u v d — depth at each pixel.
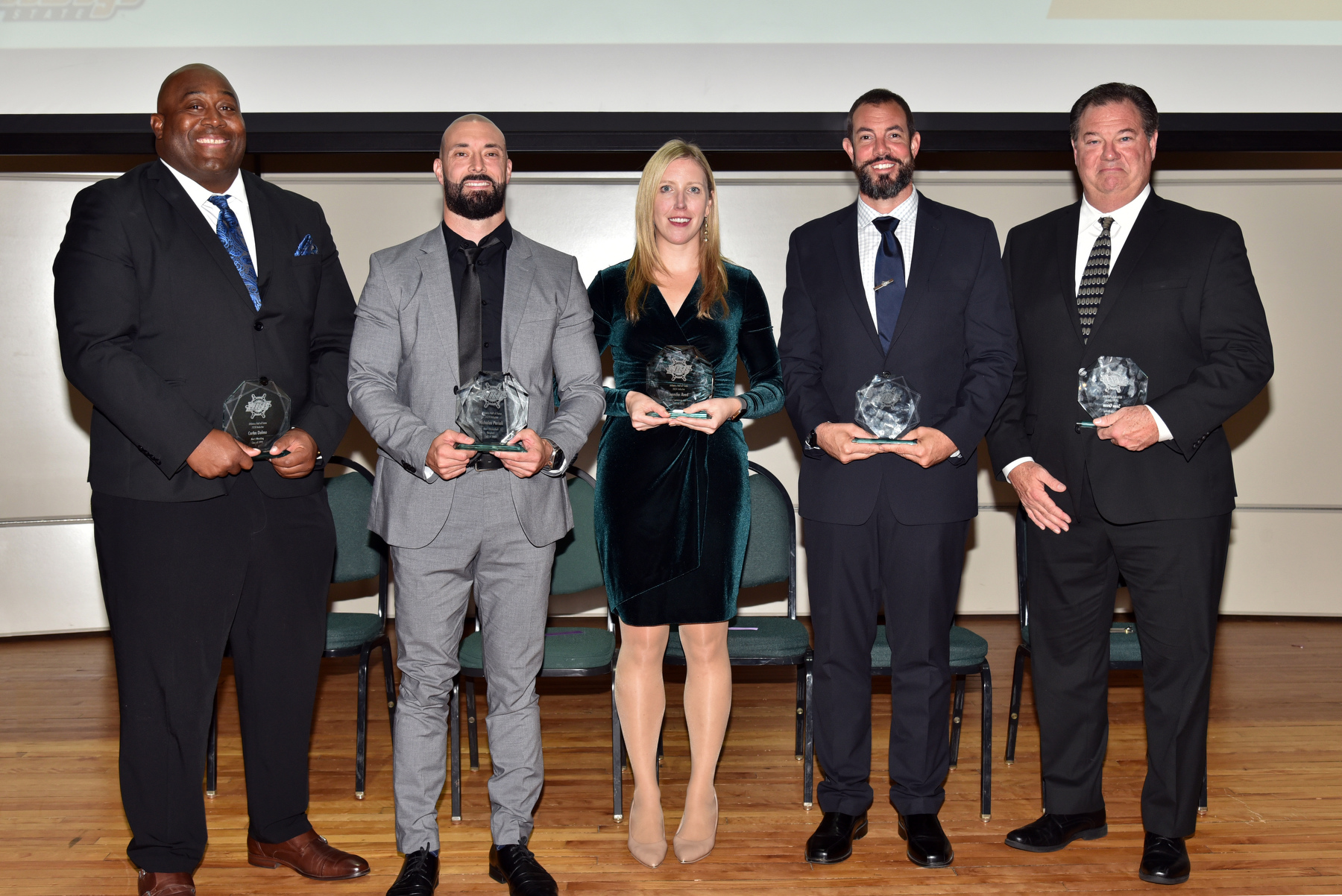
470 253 2.34
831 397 2.51
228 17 3.73
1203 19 3.71
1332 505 5.06
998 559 5.18
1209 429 2.33
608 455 2.54
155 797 2.21
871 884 2.40
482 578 2.39
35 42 3.71
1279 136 3.80
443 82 3.79
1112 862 2.51
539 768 2.45
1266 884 2.40
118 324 2.14
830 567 2.50
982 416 2.42
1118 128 2.39
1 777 3.11
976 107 3.78
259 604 2.32
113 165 4.75
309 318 2.39
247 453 2.17
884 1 3.74
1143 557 2.42
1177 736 2.43
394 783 2.44
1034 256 2.59
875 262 2.51
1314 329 4.99
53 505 4.85
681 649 2.84
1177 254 2.41
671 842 2.63
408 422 2.25
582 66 3.79
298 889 2.38
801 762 3.24
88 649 4.66
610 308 2.60
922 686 2.48
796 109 3.80
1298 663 4.35
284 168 4.87
